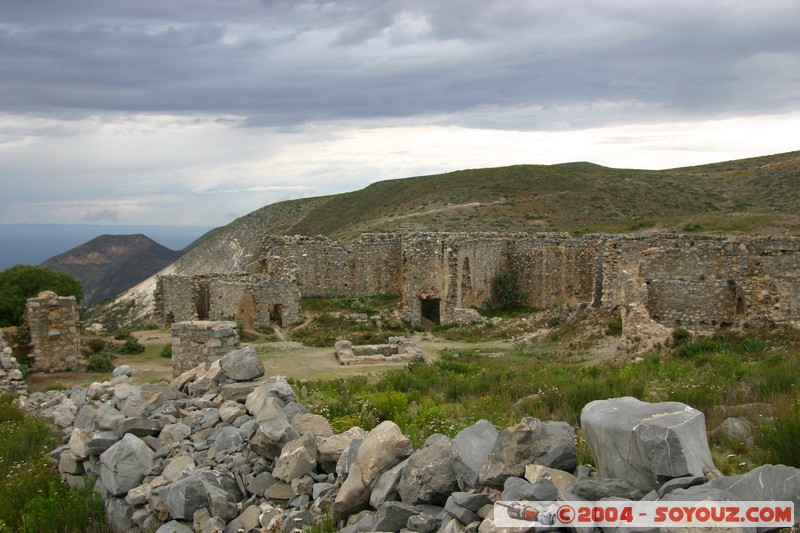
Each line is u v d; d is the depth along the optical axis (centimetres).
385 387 2178
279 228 13975
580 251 4731
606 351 2878
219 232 14825
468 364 2772
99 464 1295
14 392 2289
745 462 1062
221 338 2378
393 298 4828
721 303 2844
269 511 1027
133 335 3994
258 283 3988
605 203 10044
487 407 1714
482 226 8794
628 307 2925
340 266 4847
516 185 11456
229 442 1263
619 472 812
